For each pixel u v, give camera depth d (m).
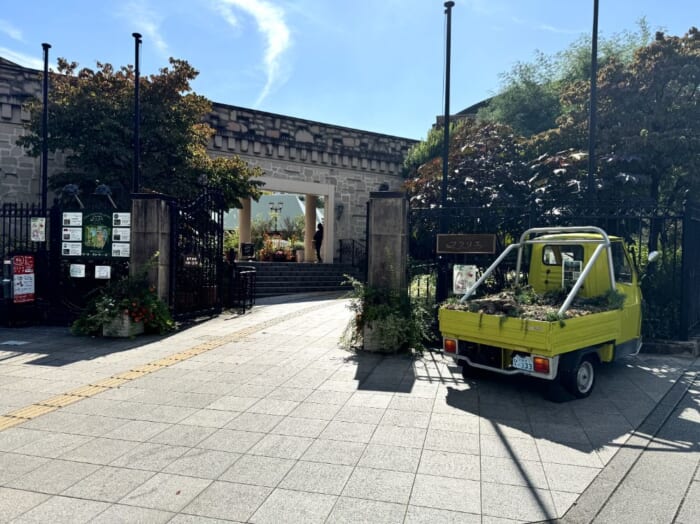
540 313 5.83
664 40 11.09
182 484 3.74
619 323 6.55
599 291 6.98
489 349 6.12
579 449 4.45
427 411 5.38
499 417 5.23
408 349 8.03
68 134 13.45
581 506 3.49
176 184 13.82
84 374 6.71
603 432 4.85
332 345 8.58
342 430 4.81
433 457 4.24
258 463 4.09
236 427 4.87
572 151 12.38
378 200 8.44
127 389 6.07
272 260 21.88
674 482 3.88
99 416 5.15
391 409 5.43
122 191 13.95
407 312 8.18
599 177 11.23
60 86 14.06
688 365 7.50
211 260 11.84
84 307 10.56
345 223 22.61
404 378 6.64
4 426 4.87
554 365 5.48
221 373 6.79
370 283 8.48
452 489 3.70
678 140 10.27
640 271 9.03
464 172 12.94
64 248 10.27
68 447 4.39
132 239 9.86
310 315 11.94
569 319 5.60
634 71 11.28
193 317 11.05
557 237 7.59
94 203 14.12
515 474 3.95
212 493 3.61
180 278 10.84
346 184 22.61
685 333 8.31
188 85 14.46
